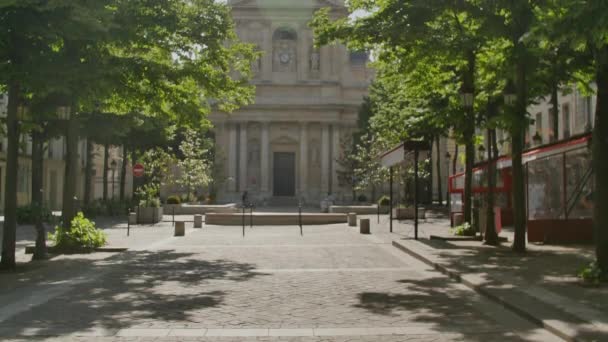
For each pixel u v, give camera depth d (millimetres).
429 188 54688
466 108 22062
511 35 14914
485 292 10688
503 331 8031
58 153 57531
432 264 14914
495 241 19281
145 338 7684
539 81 17500
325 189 70062
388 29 15945
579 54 14789
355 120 71750
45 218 32125
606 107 11719
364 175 51250
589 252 16828
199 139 51219
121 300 10344
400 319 8820
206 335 7844
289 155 71625
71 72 13141
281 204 69438
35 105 17328
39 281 12547
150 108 20375
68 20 12820
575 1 8469
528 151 23500
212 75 19469
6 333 7898
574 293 10328
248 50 20266
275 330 8117
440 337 7719
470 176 23062
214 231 28594
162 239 23531
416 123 28516
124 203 43344
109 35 14344
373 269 14477
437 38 16438
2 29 12594
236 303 10062
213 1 18703
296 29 70438
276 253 18156
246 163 70188
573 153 20375
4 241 14367
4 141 48281
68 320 8727
